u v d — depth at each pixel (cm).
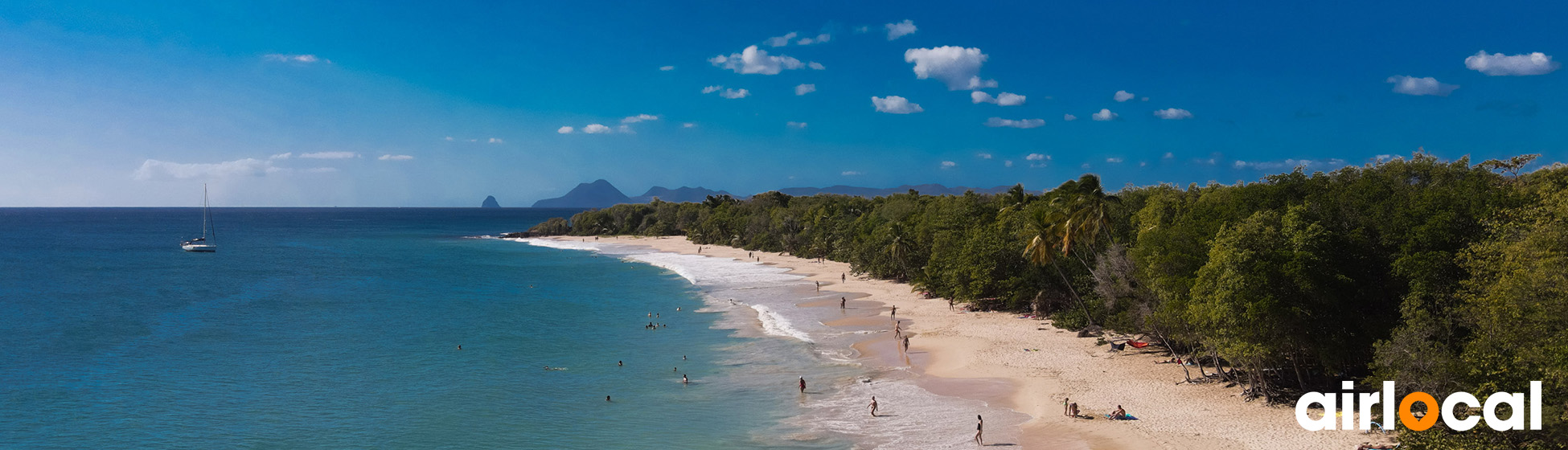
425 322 7138
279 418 4106
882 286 9388
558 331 6612
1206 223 4559
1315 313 3428
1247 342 3462
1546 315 2431
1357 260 3591
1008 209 8062
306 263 14275
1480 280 2980
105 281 10912
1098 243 6347
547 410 4212
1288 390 3775
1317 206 4059
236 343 6156
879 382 4616
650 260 14362
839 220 13962
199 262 14550
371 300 8794
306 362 5419
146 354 5750
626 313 7581
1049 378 4472
